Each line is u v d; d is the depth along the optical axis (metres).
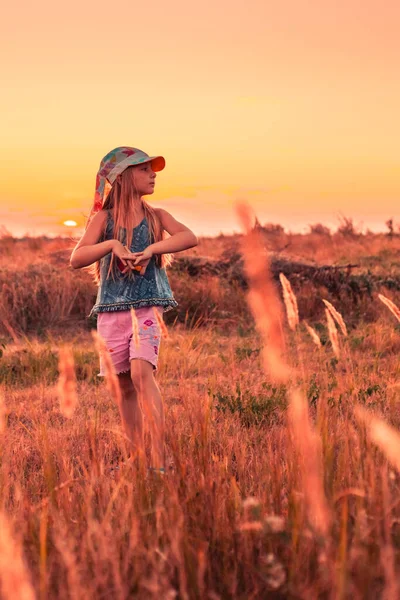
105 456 4.27
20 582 1.92
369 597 2.29
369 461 2.89
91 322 11.51
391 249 22.50
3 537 2.00
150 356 4.18
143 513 2.79
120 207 4.39
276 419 5.27
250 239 1.57
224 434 4.38
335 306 11.79
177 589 2.52
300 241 24.84
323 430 3.19
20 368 7.70
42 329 11.23
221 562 2.68
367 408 4.87
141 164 4.42
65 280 12.05
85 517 2.94
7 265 13.48
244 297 11.88
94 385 6.84
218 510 2.87
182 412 4.81
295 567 2.42
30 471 4.07
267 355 1.84
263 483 3.34
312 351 7.82
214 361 7.87
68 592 2.39
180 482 3.07
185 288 12.12
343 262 17.50
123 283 4.28
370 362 7.33
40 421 5.14
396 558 2.47
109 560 2.50
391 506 2.65
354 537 2.44
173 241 4.32
